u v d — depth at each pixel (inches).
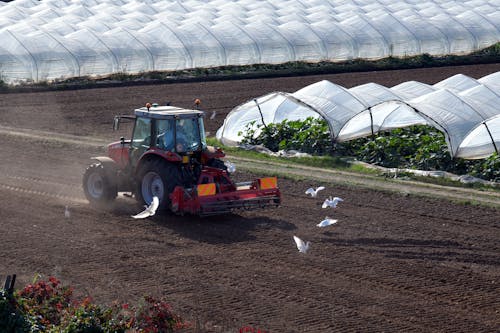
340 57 4672.7
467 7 5684.1
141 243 1615.4
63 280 1387.8
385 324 1226.0
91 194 1895.9
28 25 4352.9
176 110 1840.6
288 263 1503.4
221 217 1813.5
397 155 2481.5
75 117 3166.8
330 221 1401.3
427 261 1524.4
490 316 1263.5
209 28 4493.1
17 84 3796.8
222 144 2775.6
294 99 2721.5
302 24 4763.8
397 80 4136.3
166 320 1151.0
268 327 1208.2
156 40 4311.0
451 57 4847.4
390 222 1785.2
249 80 4106.8
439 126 2474.2
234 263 1501.0
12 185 2097.7
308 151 2625.5
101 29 4515.3
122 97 3599.9
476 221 1797.5
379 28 4845.0
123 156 1881.2
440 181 2222.0
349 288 1378.0
